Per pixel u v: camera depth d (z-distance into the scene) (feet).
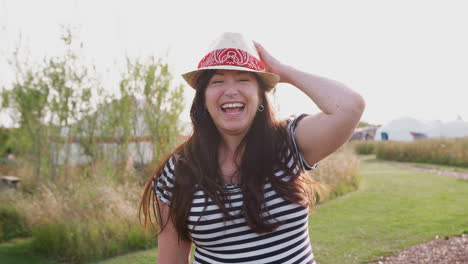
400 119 114.83
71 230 16.52
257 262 4.84
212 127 5.55
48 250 16.49
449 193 29.45
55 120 26.37
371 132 129.90
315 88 5.08
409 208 24.14
